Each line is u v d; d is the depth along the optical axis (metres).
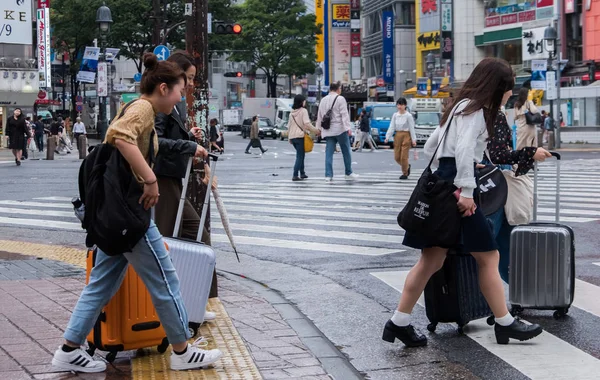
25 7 49.41
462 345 5.94
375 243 10.37
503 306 5.84
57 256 9.55
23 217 13.52
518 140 11.32
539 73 40.19
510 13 58.94
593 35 51.03
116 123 4.70
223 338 5.90
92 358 5.16
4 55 48.88
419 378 5.22
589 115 45.28
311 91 88.88
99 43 49.22
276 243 10.47
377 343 6.04
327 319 6.73
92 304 5.00
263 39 78.94
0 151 44.69
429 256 5.74
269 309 6.91
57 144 42.41
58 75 85.12
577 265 8.80
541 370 5.33
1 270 8.55
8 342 5.70
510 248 6.59
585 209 13.61
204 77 7.63
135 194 4.72
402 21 75.62
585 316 6.67
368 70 85.75
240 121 92.94
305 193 16.78
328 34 90.94
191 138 6.34
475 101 5.43
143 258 4.85
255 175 22.39
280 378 5.04
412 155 33.34
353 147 45.44
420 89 65.19
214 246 10.33
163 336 5.34
